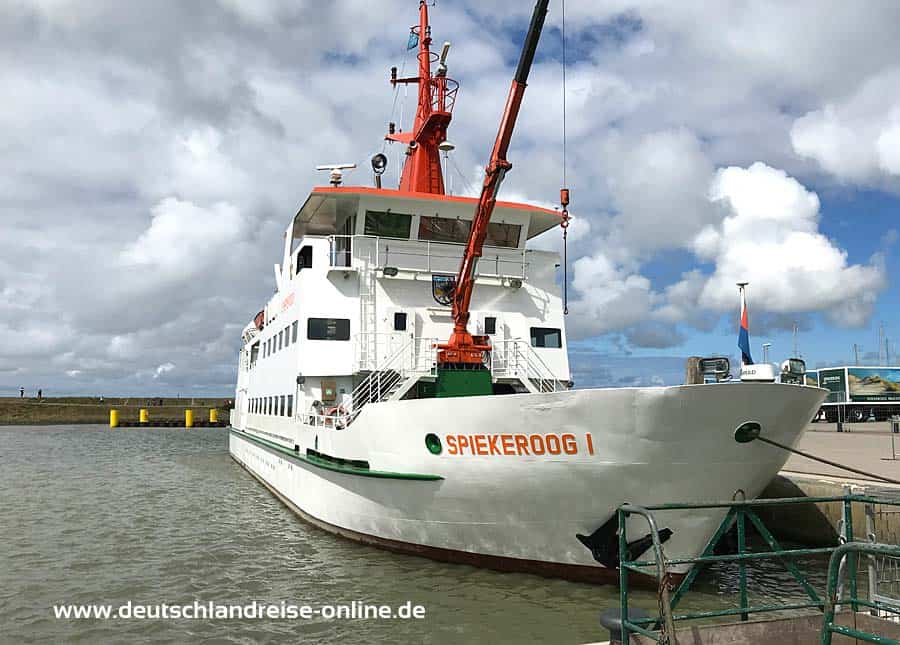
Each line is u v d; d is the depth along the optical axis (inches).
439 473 502.6
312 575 529.3
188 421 3506.4
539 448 450.9
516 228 772.0
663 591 227.9
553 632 400.5
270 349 973.8
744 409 410.6
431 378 644.1
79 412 3742.6
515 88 558.6
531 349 745.6
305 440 718.5
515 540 489.4
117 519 804.0
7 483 1171.3
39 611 465.1
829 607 221.6
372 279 718.5
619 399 417.7
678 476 426.9
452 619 424.8
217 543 658.8
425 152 837.2
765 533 278.4
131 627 433.4
